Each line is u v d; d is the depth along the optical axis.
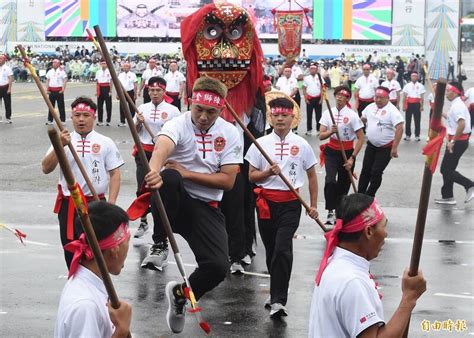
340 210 5.50
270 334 9.61
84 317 5.03
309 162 10.94
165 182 8.28
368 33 66.75
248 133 9.98
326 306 5.33
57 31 69.88
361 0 66.75
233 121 12.51
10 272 12.06
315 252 13.58
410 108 30.47
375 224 5.46
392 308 10.53
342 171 15.85
